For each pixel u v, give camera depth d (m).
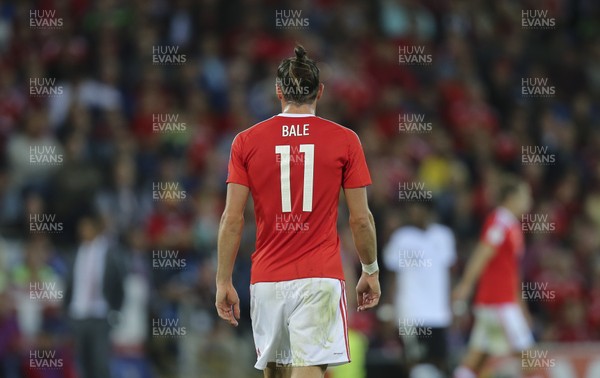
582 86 77.12
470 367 40.47
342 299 21.27
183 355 45.94
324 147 21.30
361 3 73.06
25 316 43.62
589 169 69.25
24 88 56.47
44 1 63.34
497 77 73.25
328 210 21.34
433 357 43.16
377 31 72.44
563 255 58.19
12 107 54.62
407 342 42.78
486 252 39.41
